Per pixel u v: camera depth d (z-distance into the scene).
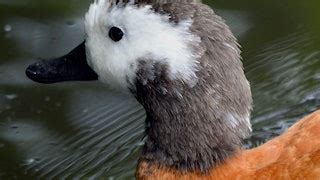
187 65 7.58
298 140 8.17
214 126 7.82
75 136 10.91
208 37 7.54
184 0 7.59
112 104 11.38
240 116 7.82
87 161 10.60
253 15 12.48
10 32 12.21
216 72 7.61
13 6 12.70
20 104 11.27
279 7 12.63
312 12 12.51
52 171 10.41
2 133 10.85
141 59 7.75
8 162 10.52
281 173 7.92
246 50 12.01
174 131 7.95
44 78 8.53
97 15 7.93
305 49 11.94
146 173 8.28
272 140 8.46
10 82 11.52
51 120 11.09
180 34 7.53
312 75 11.54
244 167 8.03
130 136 11.02
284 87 11.44
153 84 7.80
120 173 10.43
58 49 11.84
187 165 8.06
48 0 12.74
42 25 12.32
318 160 7.86
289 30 12.26
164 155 8.14
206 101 7.70
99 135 10.98
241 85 7.75
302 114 10.95
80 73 8.48
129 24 7.70
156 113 7.95
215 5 12.67
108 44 7.95
